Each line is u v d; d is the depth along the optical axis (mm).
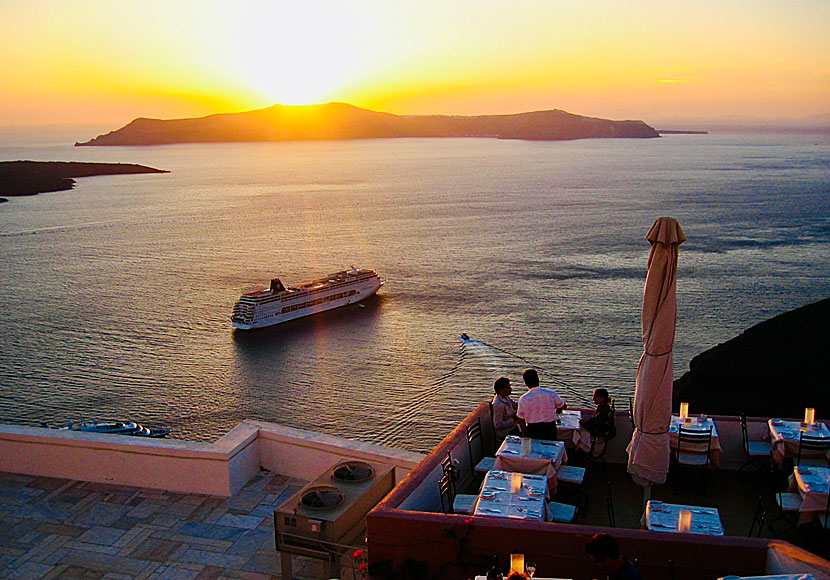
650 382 7980
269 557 7949
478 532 6215
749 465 9727
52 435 9977
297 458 9875
